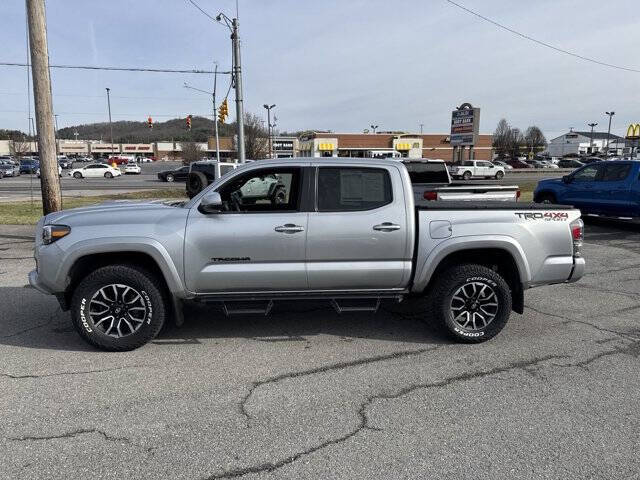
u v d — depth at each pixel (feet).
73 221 14.58
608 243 34.42
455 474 9.13
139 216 14.66
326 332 16.65
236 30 67.21
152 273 14.89
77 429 10.61
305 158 15.29
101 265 15.02
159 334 16.40
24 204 58.85
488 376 13.28
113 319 14.75
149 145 449.48
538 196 45.52
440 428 10.69
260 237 14.56
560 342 15.80
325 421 10.98
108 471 9.20
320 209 14.82
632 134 110.73
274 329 16.92
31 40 30.78
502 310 15.38
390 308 19.36
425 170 35.68
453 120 123.95
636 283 23.54
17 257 28.78
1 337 15.99
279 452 9.82
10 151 365.81
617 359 14.43
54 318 17.89
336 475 9.10
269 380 13.01
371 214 14.89
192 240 14.43
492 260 16.26
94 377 13.12
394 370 13.66
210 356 14.57
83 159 350.84
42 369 13.58
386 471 9.21
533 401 11.89
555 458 9.62
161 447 9.96
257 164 15.06
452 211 15.23
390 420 11.03
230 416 11.18
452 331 15.37
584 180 41.45
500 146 331.57
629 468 9.32
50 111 31.86
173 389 12.47
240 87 68.85
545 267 15.65
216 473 9.16
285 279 14.83
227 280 14.69
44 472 9.14
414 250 15.20
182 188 103.30
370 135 232.94
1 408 11.45
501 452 9.81
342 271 14.90
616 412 11.36
